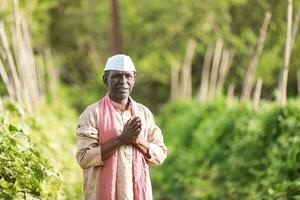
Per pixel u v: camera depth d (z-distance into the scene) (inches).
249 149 566.3
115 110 298.7
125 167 292.8
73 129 877.2
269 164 532.1
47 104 1002.7
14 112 483.2
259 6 981.2
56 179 311.6
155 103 1505.9
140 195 294.5
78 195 439.8
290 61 772.0
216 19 1088.2
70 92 1433.3
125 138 290.4
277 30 810.8
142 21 1259.8
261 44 722.8
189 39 1185.4
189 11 1154.0
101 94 1462.8
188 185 673.0
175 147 841.5
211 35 1131.9
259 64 796.6
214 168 631.2
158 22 1234.0
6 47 590.6
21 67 665.0
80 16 1349.7
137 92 1487.5
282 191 439.8
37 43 1105.4
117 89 297.4
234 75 1164.5
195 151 748.0
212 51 1135.0
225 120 689.6
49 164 333.7
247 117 649.6
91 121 296.0
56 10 1344.7
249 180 549.6
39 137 469.4
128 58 299.9
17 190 296.4
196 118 869.8
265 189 487.5
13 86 587.5
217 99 886.4
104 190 292.0
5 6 671.1
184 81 1173.1
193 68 1339.8
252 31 1002.1
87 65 1528.1
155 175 782.5
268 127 555.8
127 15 1264.8
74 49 1419.8
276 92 634.8
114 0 979.9
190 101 1064.2
